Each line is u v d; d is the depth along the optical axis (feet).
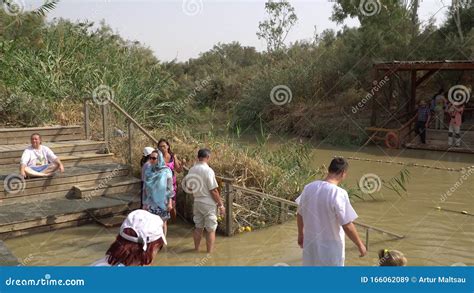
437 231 23.61
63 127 32.14
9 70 42.75
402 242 22.03
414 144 55.21
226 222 23.22
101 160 29.94
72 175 26.45
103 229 23.39
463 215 26.48
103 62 51.98
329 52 83.15
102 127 34.17
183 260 19.98
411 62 56.13
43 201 25.26
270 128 72.64
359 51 76.59
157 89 53.83
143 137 34.01
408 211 27.30
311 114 70.74
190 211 25.16
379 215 26.55
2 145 29.89
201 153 20.85
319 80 78.64
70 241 21.76
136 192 27.50
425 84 75.36
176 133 35.01
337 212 12.10
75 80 46.52
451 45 70.44
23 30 47.44
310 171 30.60
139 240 7.48
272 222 25.36
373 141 59.21
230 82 96.48
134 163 29.99
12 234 22.00
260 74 83.46
